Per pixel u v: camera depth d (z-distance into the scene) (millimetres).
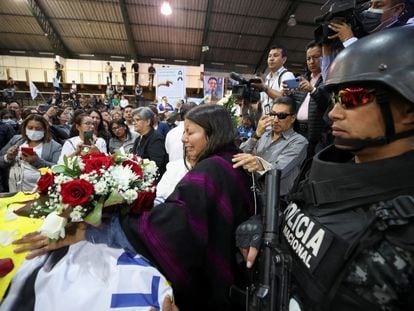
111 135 3348
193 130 996
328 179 558
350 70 522
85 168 874
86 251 800
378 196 490
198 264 851
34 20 10188
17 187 2002
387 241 442
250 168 929
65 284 739
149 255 818
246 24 10141
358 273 458
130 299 728
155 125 3723
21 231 947
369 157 544
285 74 2256
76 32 10891
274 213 689
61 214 788
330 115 571
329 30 1443
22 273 782
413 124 491
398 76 472
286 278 596
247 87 1896
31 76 12047
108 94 11094
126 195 824
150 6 9375
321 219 560
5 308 734
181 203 848
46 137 2309
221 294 866
